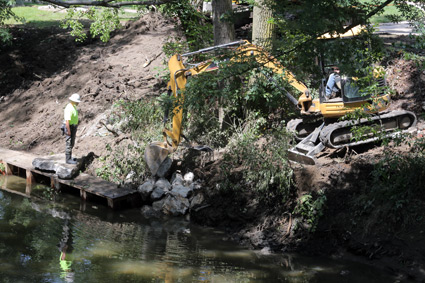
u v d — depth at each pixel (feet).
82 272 29.71
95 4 37.78
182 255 32.22
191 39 49.96
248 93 39.63
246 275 29.50
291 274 29.58
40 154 50.67
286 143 37.60
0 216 38.58
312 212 33.40
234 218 35.94
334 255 31.58
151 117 47.50
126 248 33.24
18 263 30.81
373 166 34.53
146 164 42.78
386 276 28.84
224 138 43.98
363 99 36.35
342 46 29.53
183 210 38.78
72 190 44.34
